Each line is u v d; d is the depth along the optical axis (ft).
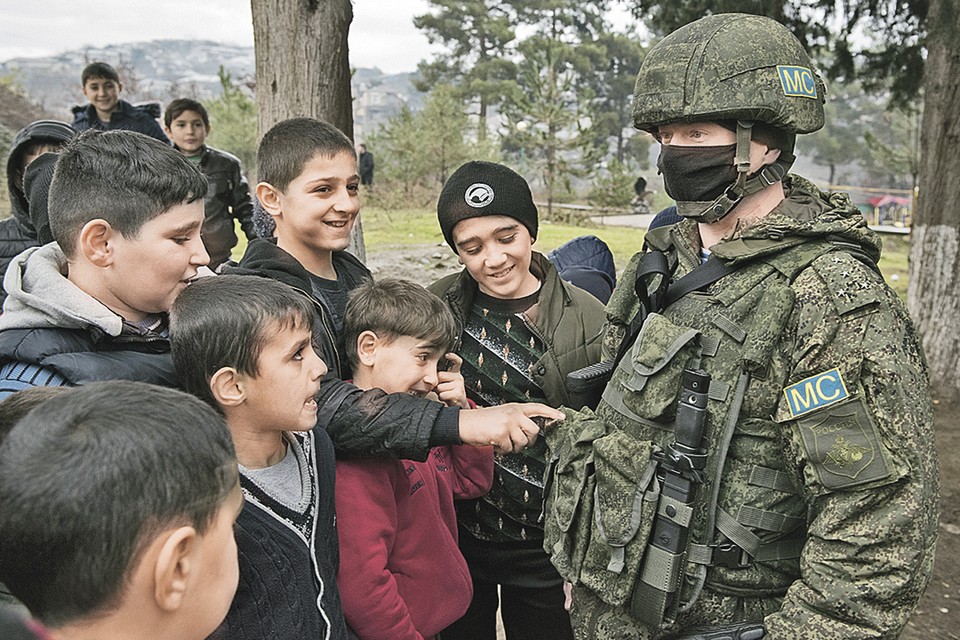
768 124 4.69
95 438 2.69
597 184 72.33
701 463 4.50
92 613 2.70
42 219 7.52
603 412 5.25
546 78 66.85
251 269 5.69
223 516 2.94
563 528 5.07
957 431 16.51
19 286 4.56
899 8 20.74
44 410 2.83
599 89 142.20
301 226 6.18
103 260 4.59
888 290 4.27
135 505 2.64
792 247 4.53
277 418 4.32
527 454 6.57
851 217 4.64
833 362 4.13
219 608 2.94
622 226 59.88
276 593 4.14
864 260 4.41
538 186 80.18
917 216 18.75
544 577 6.78
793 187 5.06
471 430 5.08
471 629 7.02
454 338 5.93
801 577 4.33
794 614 4.17
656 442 4.83
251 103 64.75
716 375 4.55
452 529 6.29
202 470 2.81
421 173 70.90
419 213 58.54
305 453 4.71
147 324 4.99
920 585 4.00
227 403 4.27
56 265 4.80
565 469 5.17
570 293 6.87
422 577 5.66
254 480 4.26
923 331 18.66
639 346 4.89
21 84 102.42
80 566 2.62
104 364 4.47
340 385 5.28
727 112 4.59
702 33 4.81
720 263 4.82
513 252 6.49
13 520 2.61
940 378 18.39
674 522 4.54
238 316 4.17
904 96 23.26
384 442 5.06
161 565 2.68
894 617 3.99
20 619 2.78
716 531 4.58
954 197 17.95
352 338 5.74
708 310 4.70
